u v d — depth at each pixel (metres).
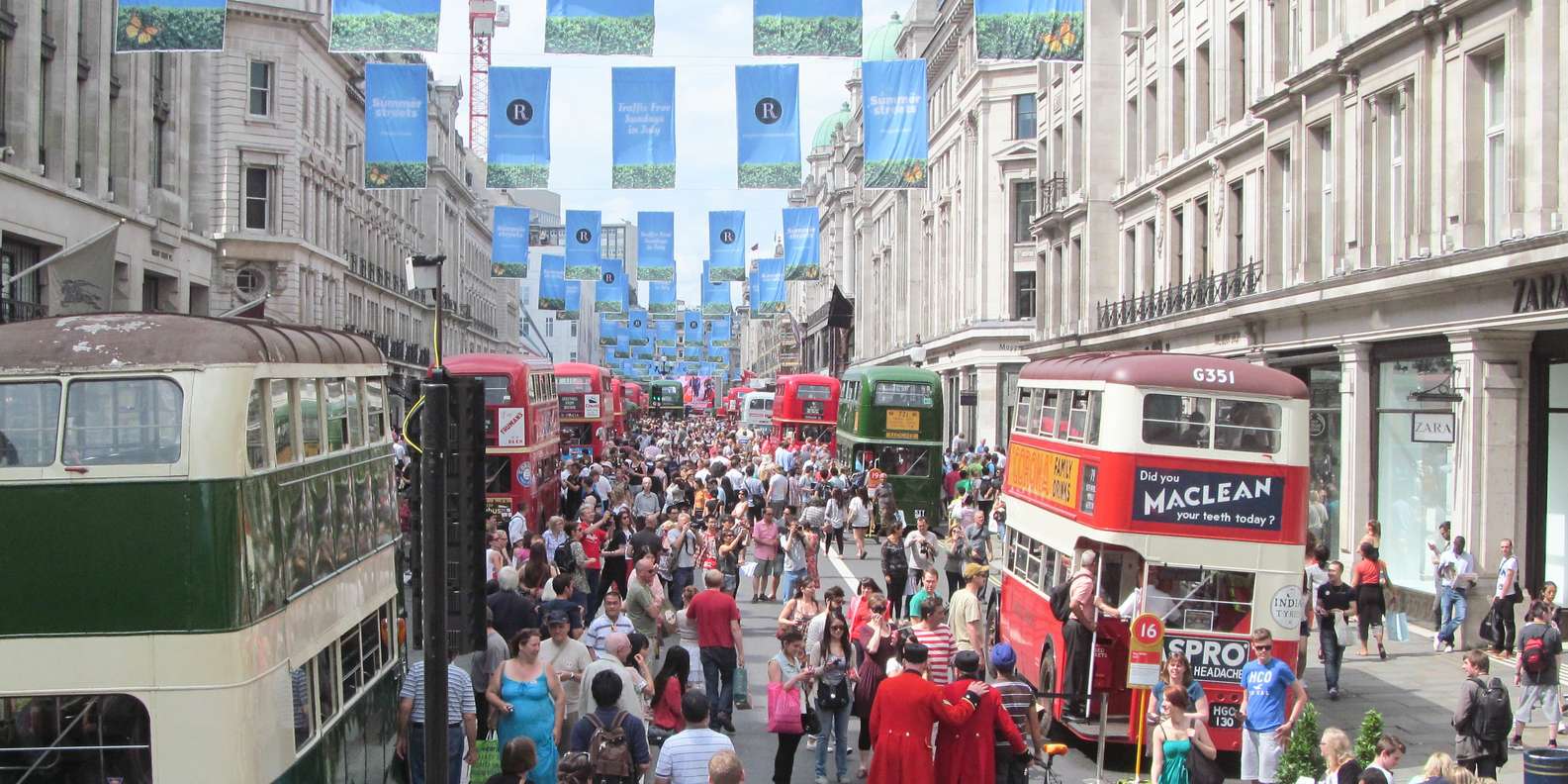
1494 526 21.89
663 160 26.05
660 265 48.19
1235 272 31.91
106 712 8.55
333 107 65.31
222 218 55.88
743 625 23.84
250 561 8.77
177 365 8.61
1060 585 16.06
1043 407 18.64
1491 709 13.86
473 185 116.12
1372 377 25.92
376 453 13.77
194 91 47.38
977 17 21.41
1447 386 22.80
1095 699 15.97
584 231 51.44
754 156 25.56
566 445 49.47
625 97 26.06
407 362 78.88
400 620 14.67
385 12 21.53
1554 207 20.17
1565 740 16.86
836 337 116.25
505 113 27.25
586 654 12.73
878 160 24.67
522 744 9.48
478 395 9.52
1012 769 11.75
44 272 31.95
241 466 8.70
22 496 8.45
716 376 181.88
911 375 38.53
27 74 30.59
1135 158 41.34
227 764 8.45
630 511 24.83
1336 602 18.67
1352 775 11.11
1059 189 47.09
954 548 23.62
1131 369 15.15
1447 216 22.80
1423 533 24.16
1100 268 42.56
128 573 8.45
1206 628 14.97
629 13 22.23
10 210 29.30
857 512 32.25
